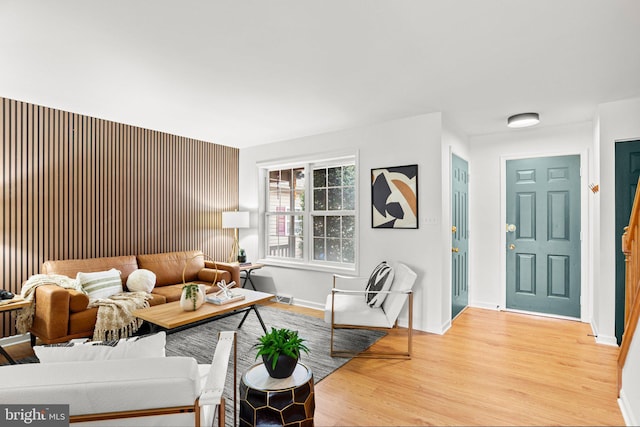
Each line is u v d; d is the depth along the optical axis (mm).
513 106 3479
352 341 3436
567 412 2199
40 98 3289
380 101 3346
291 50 2336
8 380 1144
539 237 4332
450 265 3918
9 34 2111
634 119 3199
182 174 4859
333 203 4723
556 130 4199
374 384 2566
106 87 3002
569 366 2855
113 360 1266
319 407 2256
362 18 1951
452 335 3605
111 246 4086
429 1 1790
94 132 3939
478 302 4742
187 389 1255
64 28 2047
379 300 3205
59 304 2914
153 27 2045
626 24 1983
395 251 3961
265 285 5266
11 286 3334
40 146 3527
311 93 3141
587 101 3316
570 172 4129
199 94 3166
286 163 5062
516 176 4480
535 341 3430
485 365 2883
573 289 4121
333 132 4512
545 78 2779
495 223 4609
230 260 5516
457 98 3254
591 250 3967
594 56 2393
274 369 1877
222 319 4137
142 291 3785
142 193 4398
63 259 3688
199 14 1911
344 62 2516
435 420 2115
